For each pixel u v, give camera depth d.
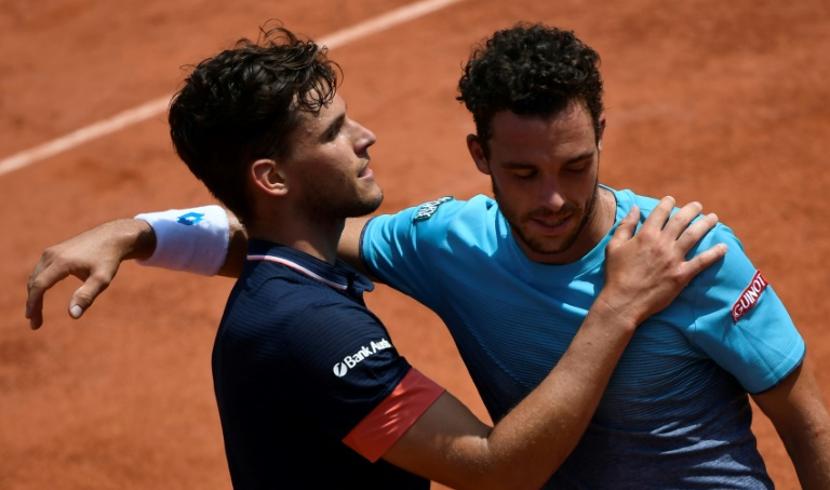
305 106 10.62
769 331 10.30
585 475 11.07
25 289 28.84
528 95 9.54
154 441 22.83
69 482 22.08
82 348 26.16
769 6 34.94
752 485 10.99
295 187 10.77
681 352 10.34
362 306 10.84
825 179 27.34
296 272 10.63
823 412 10.55
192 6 41.84
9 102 37.78
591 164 9.92
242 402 10.59
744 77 31.88
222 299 27.17
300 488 10.67
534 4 37.47
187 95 10.82
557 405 9.94
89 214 31.64
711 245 10.23
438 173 30.19
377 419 10.20
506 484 10.10
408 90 34.31
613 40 34.66
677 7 35.66
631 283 10.05
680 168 28.55
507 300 10.89
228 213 12.81
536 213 10.01
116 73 38.47
